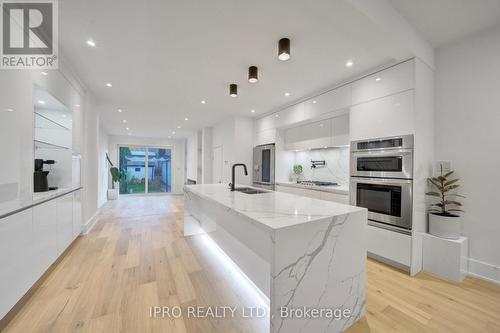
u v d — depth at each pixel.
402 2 1.75
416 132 2.19
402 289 1.94
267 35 2.00
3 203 1.46
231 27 1.89
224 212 2.23
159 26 1.88
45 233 2.03
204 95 3.62
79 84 3.03
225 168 5.36
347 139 3.13
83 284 1.96
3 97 1.48
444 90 2.37
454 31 2.12
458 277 2.05
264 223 1.19
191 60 2.46
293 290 1.19
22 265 1.65
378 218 2.48
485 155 2.12
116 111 4.68
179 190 9.02
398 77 2.31
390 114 2.38
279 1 1.59
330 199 3.16
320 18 1.76
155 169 8.80
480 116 2.14
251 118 5.14
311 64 2.52
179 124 6.07
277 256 1.12
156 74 2.83
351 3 1.44
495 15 1.87
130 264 2.37
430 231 2.30
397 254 2.31
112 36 2.02
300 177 4.44
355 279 1.51
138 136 8.29
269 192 2.51
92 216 3.88
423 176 2.29
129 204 6.27
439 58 2.40
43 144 2.65
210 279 2.07
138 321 1.50
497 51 2.04
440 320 1.55
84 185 3.37
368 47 2.01
